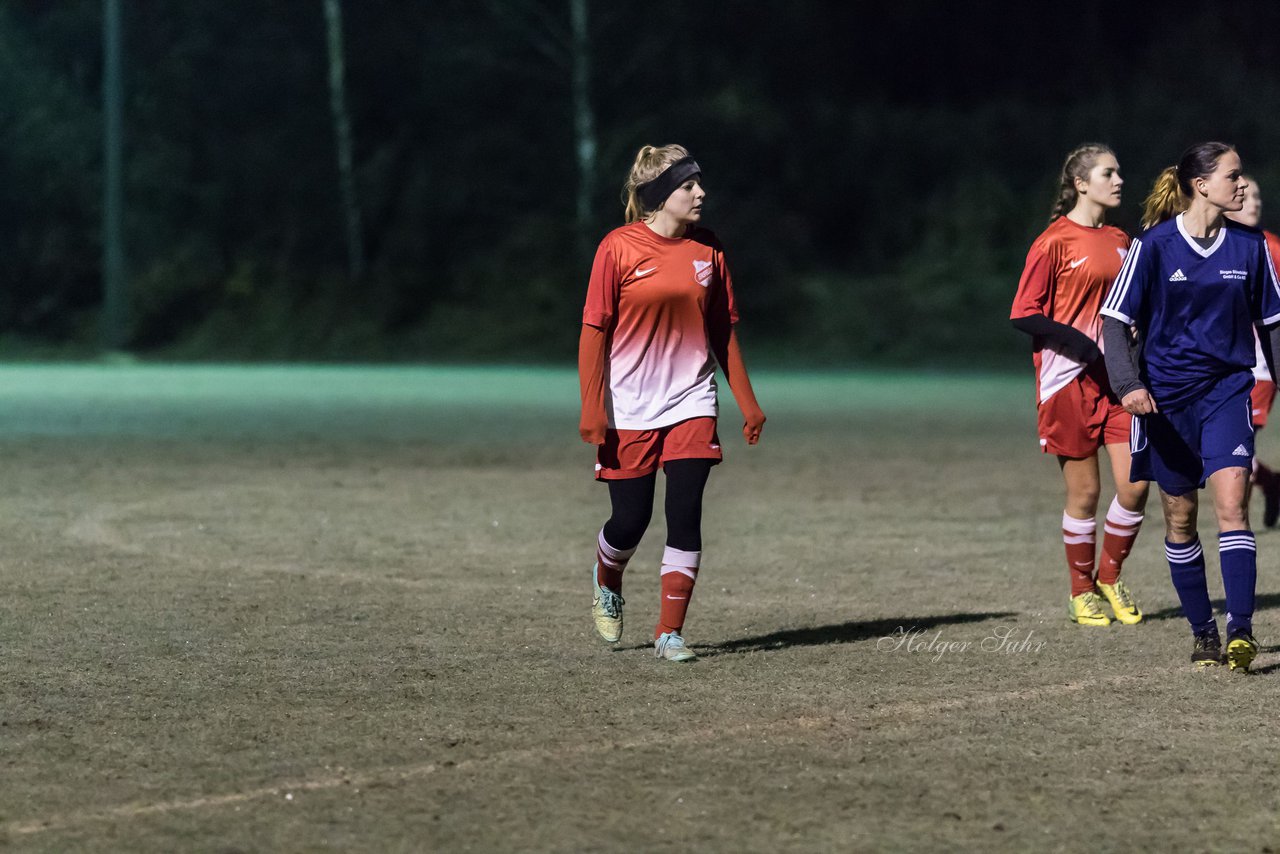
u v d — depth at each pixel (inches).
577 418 2898.6
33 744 707.4
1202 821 595.5
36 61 6294.3
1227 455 872.9
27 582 1168.2
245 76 6373.0
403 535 1437.0
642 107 6269.7
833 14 6589.6
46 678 847.7
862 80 6707.7
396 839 573.6
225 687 826.8
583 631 995.3
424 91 6397.6
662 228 914.7
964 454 2235.5
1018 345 5285.4
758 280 5748.0
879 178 6151.6
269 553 1323.8
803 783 644.7
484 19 6363.2
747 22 6437.0
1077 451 1023.0
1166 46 6387.8
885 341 5374.0
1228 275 868.6
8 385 4001.0
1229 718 759.1
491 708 780.0
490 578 1206.3
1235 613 869.2
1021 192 5940.0
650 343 911.7
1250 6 6456.7
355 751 695.1
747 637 981.2
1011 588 1169.4
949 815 601.3
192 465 2049.7
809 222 6117.1
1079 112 6181.1
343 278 5984.3
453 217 6279.5
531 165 6314.0
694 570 908.6
